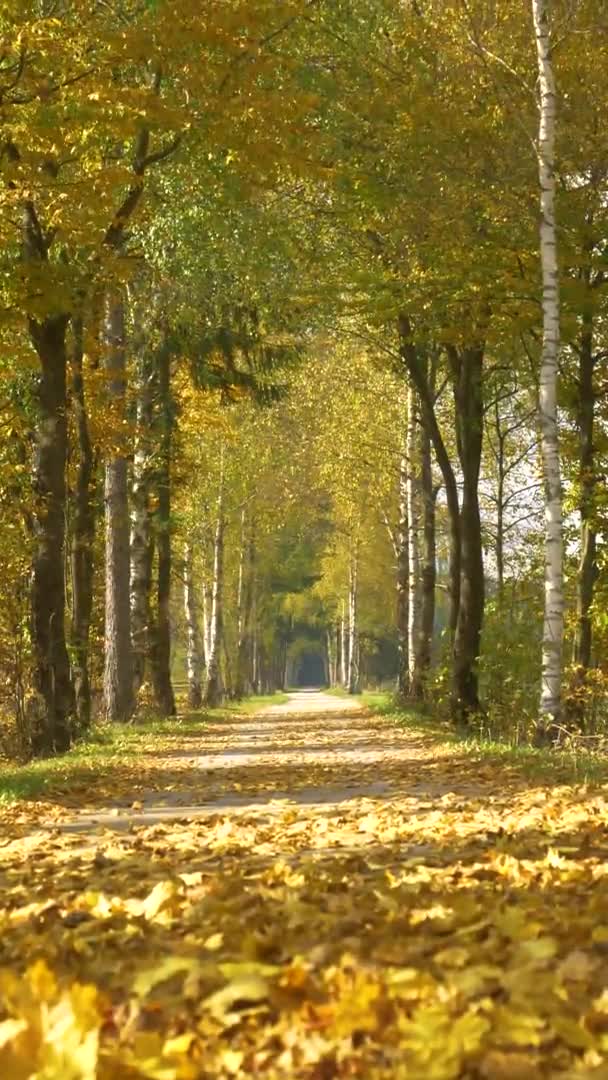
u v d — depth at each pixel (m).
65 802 14.90
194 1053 4.45
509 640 26.86
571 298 22.80
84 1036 4.36
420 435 39.75
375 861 8.91
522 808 12.07
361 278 23.91
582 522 27.08
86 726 29.33
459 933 6.06
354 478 49.94
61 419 22.00
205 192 22.95
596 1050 4.44
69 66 17.94
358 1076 4.16
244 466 57.25
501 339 24.69
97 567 38.91
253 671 89.44
